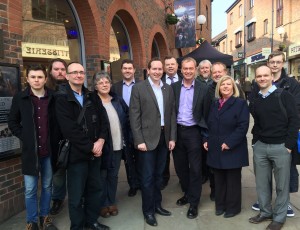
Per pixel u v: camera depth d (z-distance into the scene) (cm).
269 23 2436
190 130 400
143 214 397
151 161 376
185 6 1267
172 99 394
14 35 397
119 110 409
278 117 343
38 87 337
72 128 317
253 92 381
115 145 396
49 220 369
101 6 649
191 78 400
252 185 504
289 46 1978
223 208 403
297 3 1977
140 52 912
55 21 589
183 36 1283
